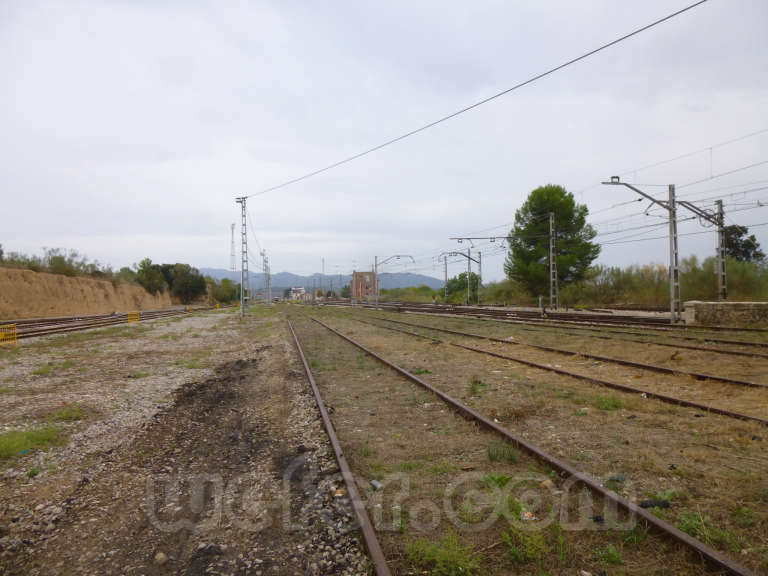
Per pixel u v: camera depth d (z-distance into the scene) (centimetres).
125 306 6862
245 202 4362
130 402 958
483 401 860
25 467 591
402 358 1480
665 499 435
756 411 731
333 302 10744
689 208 2616
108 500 491
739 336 1719
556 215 4650
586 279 4762
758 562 334
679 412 734
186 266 10356
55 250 5806
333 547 386
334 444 614
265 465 581
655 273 4216
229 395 1030
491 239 3878
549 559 354
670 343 1534
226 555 380
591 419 716
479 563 352
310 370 1273
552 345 1634
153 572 360
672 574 328
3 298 4294
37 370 1349
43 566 372
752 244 4494
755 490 447
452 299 7338
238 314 5691
